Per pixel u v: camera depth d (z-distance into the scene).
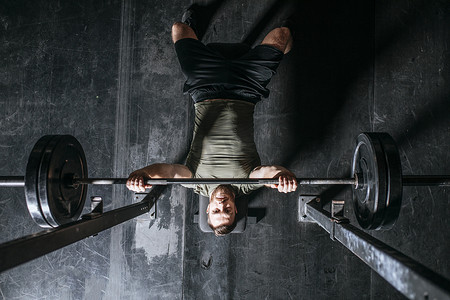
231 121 1.67
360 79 2.04
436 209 1.99
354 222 2.00
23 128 2.11
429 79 2.03
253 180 1.38
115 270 2.06
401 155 2.01
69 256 2.08
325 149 2.03
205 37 2.08
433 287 0.63
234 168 1.66
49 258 2.08
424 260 1.97
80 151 1.54
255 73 1.70
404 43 2.04
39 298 2.06
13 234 2.07
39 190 1.26
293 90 2.05
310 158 2.03
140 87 2.10
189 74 1.70
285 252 2.02
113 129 2.09
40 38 2.14
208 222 1.67
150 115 2.09
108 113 2.10
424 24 2.04
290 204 2.04
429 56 2.03
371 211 1.38
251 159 1.70
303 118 2.04
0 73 2.13
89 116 2.10
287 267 2.02
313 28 2.06
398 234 1.99
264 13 2.07
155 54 2.10
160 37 2.11
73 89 2.12
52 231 1.00
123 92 2.10
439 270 1.96
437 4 2.05
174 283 2.05
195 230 2.05
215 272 2.04
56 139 1.33
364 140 1.40
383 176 1.27
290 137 2.04
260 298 2.02
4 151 2.11
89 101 2.11
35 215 1.30
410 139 2.01
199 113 1.71
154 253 2.06
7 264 0.83
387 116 2.02
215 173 1.66
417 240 1.98
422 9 2.05
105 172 2.08
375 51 2.04
